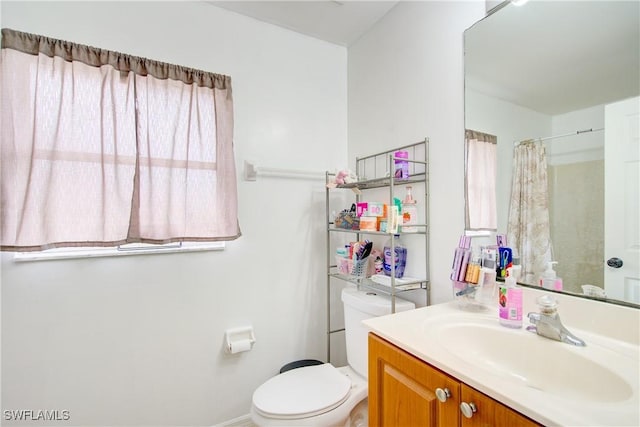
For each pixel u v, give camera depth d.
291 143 1.84
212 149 1.56
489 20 1.17
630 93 0.83
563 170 0.97
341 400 1.25
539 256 1.03
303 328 1.86
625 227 0.84
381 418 0.96
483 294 1.09
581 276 0.93
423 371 0.81
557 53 0.98
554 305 0.87
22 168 1.18
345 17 1.73
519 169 1.09
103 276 1.37
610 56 0.87
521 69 1.08
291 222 1.83
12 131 1.17
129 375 1.42
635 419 0.54
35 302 1.26
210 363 1.59
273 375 1.76
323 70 1.96
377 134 1.76
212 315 1.60
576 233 0.94
